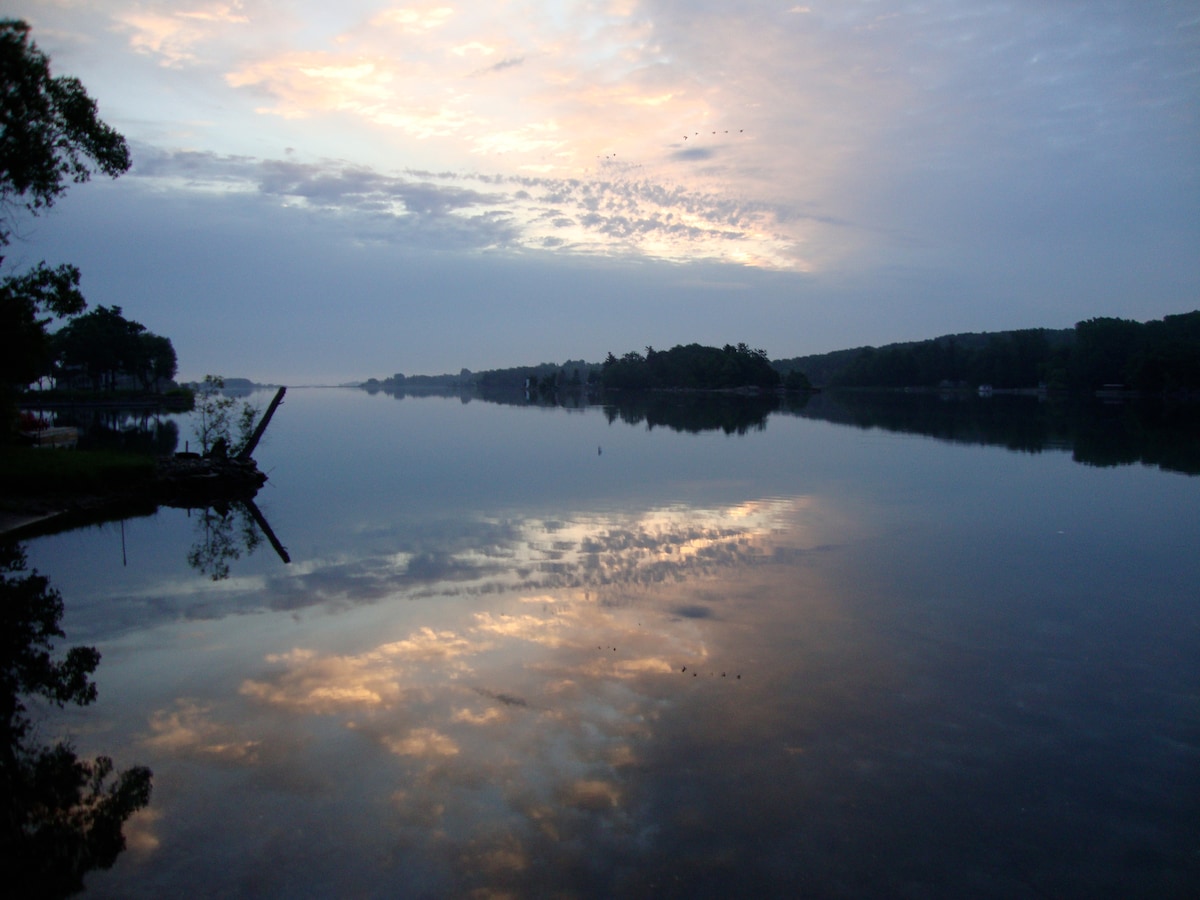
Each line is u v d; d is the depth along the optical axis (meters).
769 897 5.30
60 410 82.31
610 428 51.75
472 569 13.82
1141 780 6.84
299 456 34.50
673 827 6.07
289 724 7.82
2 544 17.34
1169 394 105.56
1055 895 5.38
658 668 9.19
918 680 8.95
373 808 6.33
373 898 5.29
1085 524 18.20
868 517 18.91
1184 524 18.20
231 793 6.58
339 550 15.59
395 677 8.96
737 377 171.88
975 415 66.75
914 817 6.26
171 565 14.79
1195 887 5.46
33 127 18.73
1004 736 7.61
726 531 17.12
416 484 24.98
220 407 30.81
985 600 12.11
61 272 21.81
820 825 6.12
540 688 8.62
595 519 18.48
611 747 7.29
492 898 5.27
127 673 9.25
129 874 5.57
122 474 24.83
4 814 6.33
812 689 8.65
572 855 5.72
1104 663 9.55
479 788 6.61
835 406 89.69
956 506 20.50
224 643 10.23
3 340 21.06
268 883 5.45
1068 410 74.88
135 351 100.44
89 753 7.29
